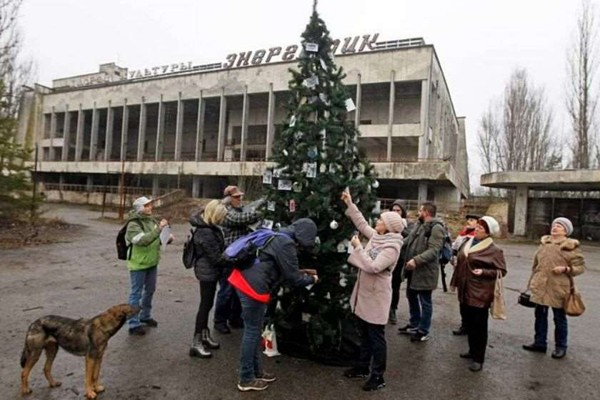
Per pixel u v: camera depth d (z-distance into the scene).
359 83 34.91
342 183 4.77
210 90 41.12
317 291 4.82
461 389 4.27
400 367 4.79
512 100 37.97
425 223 5.89
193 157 47.56
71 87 53.41
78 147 49.41
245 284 3.89
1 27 20.38
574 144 29.55
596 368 4.96
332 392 4.05
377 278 4.21
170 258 12.27
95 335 3.74
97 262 11.01
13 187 17.02
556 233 5.38
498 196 36.50
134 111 47.66
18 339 5.17
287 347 4.96
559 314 5.32
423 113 33.22
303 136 4.91
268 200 5.12
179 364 4.57
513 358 5.22
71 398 3.73
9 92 18.11
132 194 40.72
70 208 35.84
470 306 4.75
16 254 11.70
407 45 35.62
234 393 3.94
